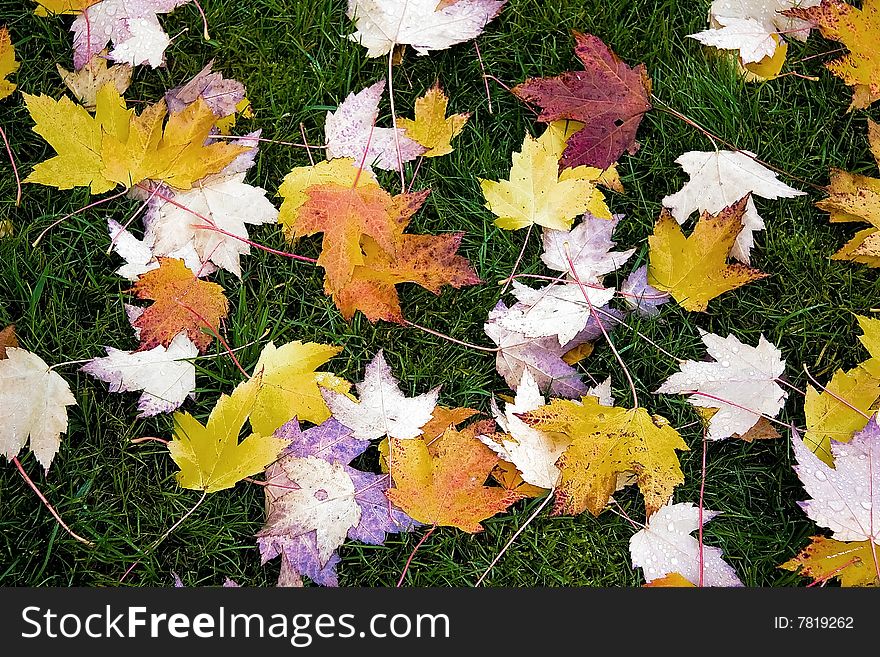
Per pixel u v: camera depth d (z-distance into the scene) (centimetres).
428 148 120
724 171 120
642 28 124
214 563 118
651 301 120
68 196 120
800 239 122
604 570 119
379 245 116
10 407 115
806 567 114
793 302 122
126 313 119
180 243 118
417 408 115
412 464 114
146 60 120
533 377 118
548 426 113
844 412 117
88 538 117
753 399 116
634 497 119
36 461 117
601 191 122
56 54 122
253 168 121
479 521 115
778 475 120
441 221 122
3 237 119
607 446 113
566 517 119
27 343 119
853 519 113
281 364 116
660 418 114
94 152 117
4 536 117
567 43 124
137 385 116
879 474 114
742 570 119
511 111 123
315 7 123
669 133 123
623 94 121
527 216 119
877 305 122
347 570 118
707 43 122
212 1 123
